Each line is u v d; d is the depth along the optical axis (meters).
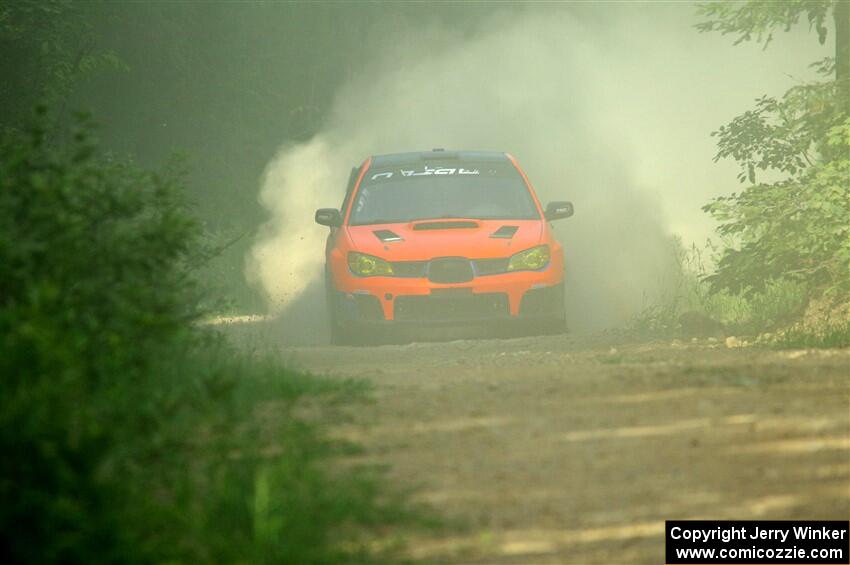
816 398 28.84
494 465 23.27
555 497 21.44
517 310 56.53
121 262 25.08
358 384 31.12
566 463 23.41
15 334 19.33
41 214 24.45
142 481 20.31
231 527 18.94
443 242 56.97
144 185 30.61
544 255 57.34
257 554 17.88
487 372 36.16
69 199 26.02
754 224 51.81
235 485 20.08
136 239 25.94
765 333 51.06
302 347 55.50
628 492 21.70
